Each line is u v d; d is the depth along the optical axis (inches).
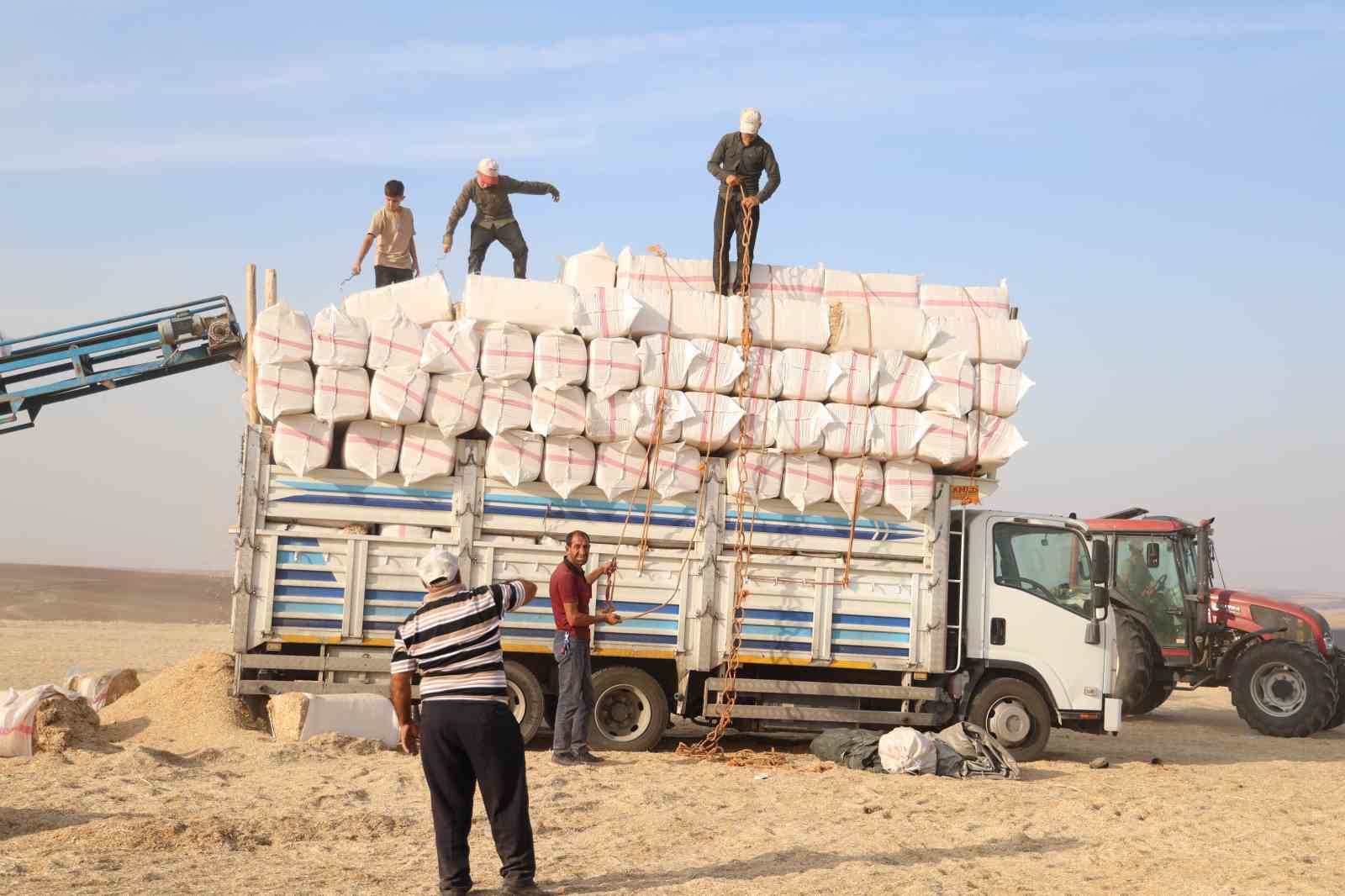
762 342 498.9
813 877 300.2
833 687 500.7
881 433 498.9
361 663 463.2
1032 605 518.3
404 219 560.7
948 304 521.0
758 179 511.5
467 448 473.7
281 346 452.8
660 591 485.1
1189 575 776.3
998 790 435.2
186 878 275.6
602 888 283.7
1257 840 367.2
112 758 407.2
